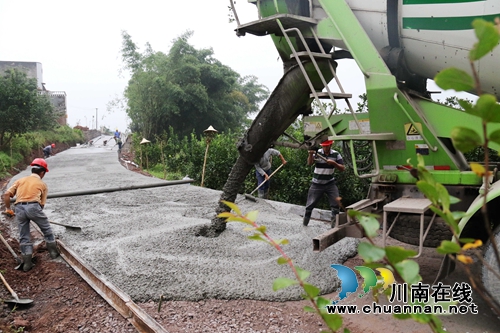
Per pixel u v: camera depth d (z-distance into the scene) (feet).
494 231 11.55
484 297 3.92
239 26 16.89
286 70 18.75
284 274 15.72
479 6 11.98
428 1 13.10
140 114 104.78
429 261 17.28
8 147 74.79
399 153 14.75
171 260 17.03
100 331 11.71
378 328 11.93
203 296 13.91
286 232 21.71
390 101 14.28
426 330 11.69
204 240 19.60
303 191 35.81
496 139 3.20
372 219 3.81
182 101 101.45
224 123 111.45
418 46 13.97
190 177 46.83
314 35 15.79
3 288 15.02
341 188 32.50
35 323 12.59
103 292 14.03
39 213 17.61
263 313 12.88
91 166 68.74
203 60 113.91
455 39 12.80
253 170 38.63
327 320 4.30
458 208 13.67
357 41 14.73
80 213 27.68
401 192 14.87
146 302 13.56
